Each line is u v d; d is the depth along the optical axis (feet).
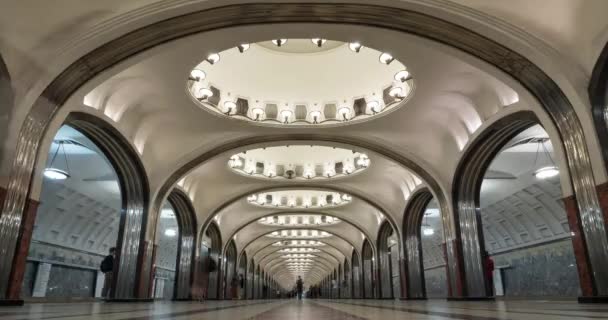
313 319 14.99
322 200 86.17
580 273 25.20
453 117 43.57
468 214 47.24
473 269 45.55
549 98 27.63
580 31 25.58
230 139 49.19
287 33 29.27
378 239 86.74
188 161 50.21
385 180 68.08
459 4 25.99
